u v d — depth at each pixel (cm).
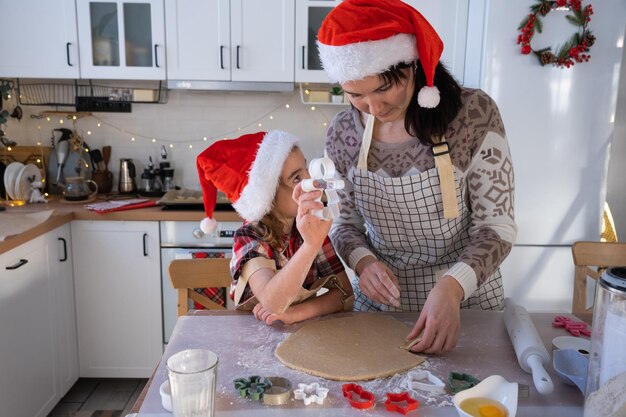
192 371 73
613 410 64
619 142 253
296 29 244
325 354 91
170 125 281
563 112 223
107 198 262
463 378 84
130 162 274
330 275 117
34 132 275
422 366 89
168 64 246
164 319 238
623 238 261
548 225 231
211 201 119
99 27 243
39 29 241
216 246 233
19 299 184
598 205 229
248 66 247
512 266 234
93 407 223
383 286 107
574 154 226
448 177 107
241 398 78
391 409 75
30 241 192
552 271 233
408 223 117
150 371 241
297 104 282
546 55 215
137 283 234
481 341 100
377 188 114
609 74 221
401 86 96
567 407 77
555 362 89
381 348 94
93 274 232
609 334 70
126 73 246
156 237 231
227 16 243
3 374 174
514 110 223
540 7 214
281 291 96
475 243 106
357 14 90
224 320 108
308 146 285
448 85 105
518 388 79
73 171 268
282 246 114
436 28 243
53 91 271
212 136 283
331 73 95
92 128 279
